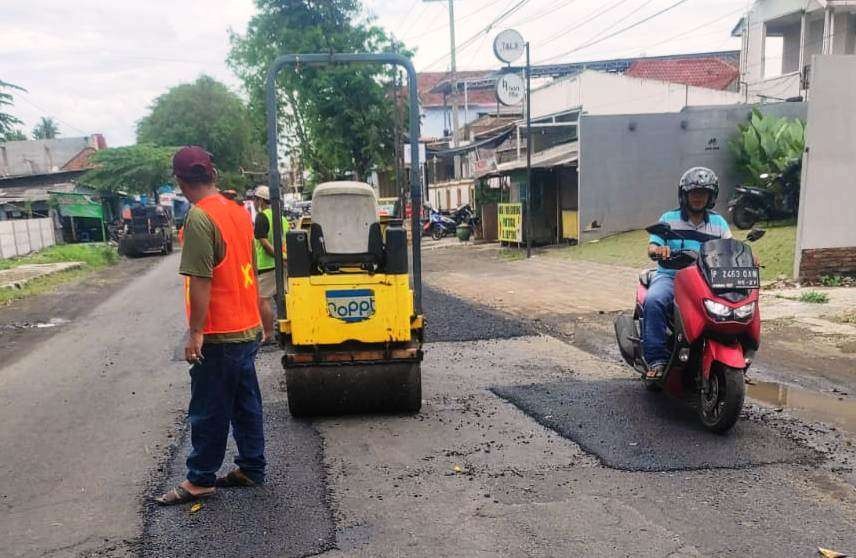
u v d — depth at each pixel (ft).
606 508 11.46
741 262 14.38
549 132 85.71
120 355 24.99
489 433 15.25
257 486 12.71
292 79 64.39
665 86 83.61
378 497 12.14
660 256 15.98
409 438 15.06
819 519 10.94
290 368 15.87
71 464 14.26
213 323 11.70
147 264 68.80
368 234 16.70
